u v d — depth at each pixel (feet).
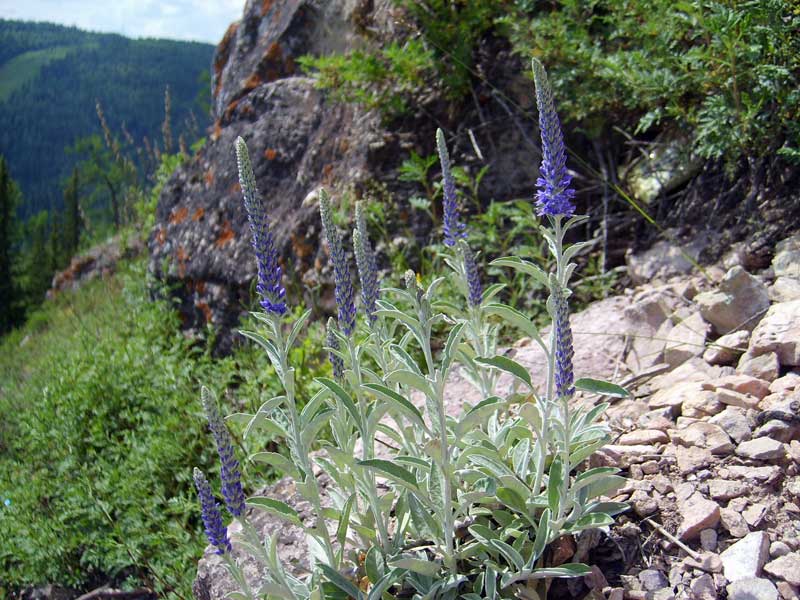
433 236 3.53
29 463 3.80
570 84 3.24
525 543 1.60
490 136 3.61
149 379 3.92
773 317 2.09
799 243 2.43
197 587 2.07
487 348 1.98
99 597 2.87
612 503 1.53
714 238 2.76
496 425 1.91
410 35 4.00
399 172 3.76
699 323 2.31
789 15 2.63
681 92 2.81
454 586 1.54
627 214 3.16
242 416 1.61
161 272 4.89
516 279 3.24
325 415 1.56
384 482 2.13
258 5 5.32
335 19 4.63
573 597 1.59
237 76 5.19
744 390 1.91
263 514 2.20
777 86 2.53
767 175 2.70
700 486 1.67
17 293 18.66
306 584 1.65
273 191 4.33
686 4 2.64
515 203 3.43
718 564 1.50
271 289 1.51
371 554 1.64
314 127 4.33
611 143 3.38
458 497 1.71
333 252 1.63
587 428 1.57
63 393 3.96
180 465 3.27
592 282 3.04
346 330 1.65
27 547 3.09
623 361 2.36
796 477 1.62
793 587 1.40
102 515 3.12
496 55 3.69
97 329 5.23
